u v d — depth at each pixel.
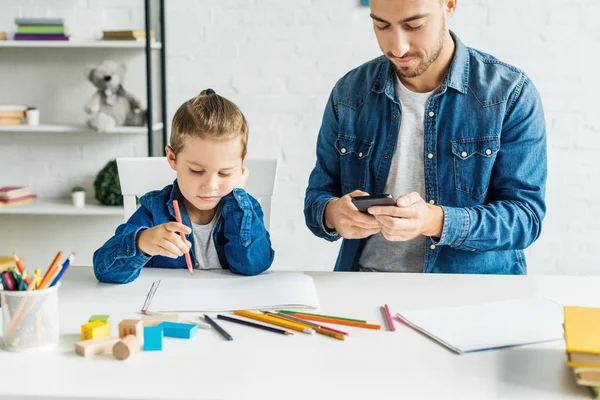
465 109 1.48
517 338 0.98
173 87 2.85
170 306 1.12
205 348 0.95
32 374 0.86
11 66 2.91
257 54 2.81
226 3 2.79
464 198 1.49
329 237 1.50
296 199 2.89
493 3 2.71
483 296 1.20
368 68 1.59
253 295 1.17
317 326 1.03
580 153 2.77
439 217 1.33
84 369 0.88
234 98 2.84
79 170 2.97
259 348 0.95
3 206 2.75
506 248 1.41
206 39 2.81
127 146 2.95
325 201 1.47
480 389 0.83
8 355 0.92
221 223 1.40
